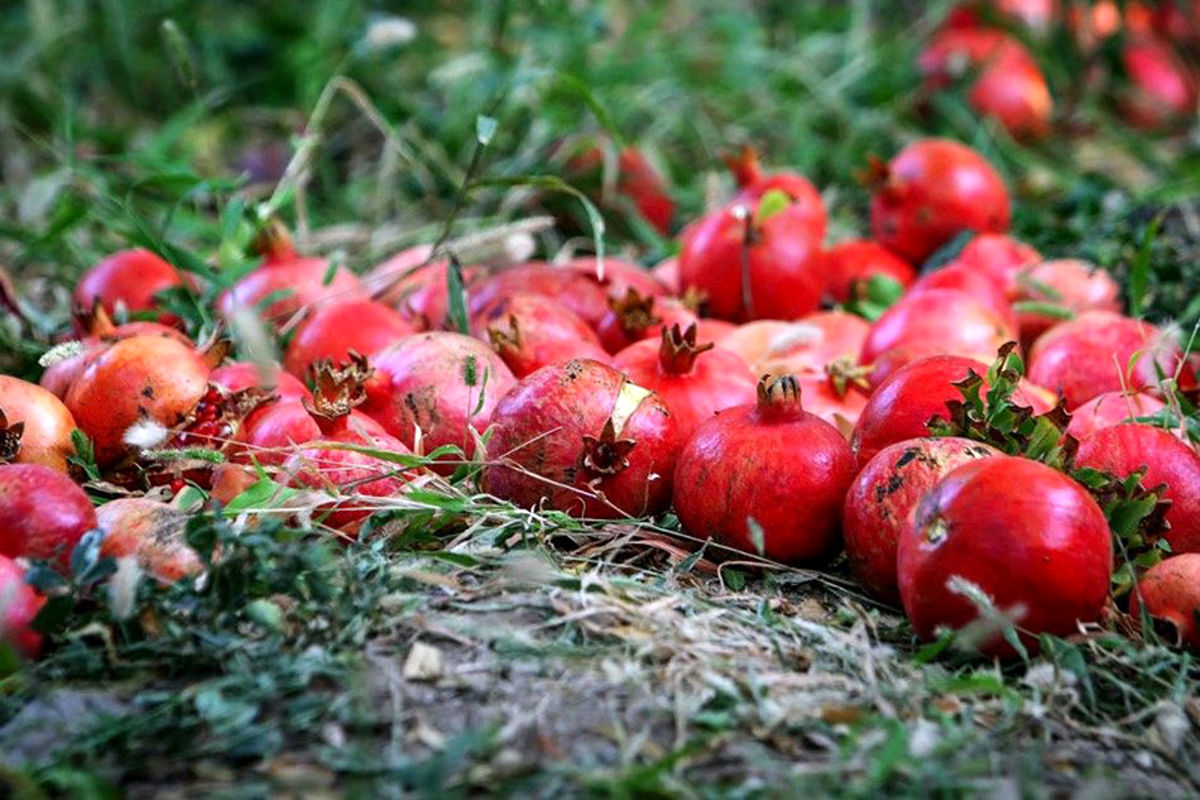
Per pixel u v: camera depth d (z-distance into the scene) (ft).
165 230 4.01
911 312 3.77
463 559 3.05
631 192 4.94
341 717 2.71
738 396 3.46
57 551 2.95
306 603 2.88
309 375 3.56
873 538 3.04
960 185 4.42
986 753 2.72
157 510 3.04
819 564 3.22
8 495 2.95
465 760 2.64
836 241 4.93
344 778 2.62
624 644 2.87
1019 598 2.86
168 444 3.31
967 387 3.13
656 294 4.07
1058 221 4.90
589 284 4.00
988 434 3.12
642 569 3.18
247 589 2.86
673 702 2.76
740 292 4.10
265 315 3.93
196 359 3.37
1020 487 2.88
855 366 3.70
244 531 2.91
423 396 3.42
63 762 2.64
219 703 2.72
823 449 3.16
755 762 2.65
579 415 3.22
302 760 2.65
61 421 3.29
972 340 3.74
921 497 2.96
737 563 3.15
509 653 2.83
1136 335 3.72
